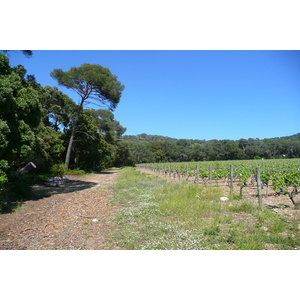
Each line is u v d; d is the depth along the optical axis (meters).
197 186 11.16
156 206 7.56
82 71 24.05
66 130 29.64
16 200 9.47
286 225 5.13
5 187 8.40
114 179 21.34
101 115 46.09
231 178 9.34
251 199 8.27
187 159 102.00
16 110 9.47
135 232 5.11
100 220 6.43
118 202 9.05
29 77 13.66
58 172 18.11
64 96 30.66
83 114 30.86
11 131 8.85
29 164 18.48
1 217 6.84
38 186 14.77
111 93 25.17
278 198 8.52
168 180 18.05
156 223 5.68
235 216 6.10
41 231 5.51
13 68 10.77
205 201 7.63
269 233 4.76
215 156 92.06
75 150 31.55
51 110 27.50
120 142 63.12
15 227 5.86
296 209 6.73
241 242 4.29
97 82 24.22
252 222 5.53
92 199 10.08
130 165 78.88
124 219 6.30
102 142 36.00
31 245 4.61
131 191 11.82
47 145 21.06
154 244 4.40
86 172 32.22
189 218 6.07
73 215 7.13
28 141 9.46
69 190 13.31
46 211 7.79
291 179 8.00
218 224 5.46
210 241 4.47
